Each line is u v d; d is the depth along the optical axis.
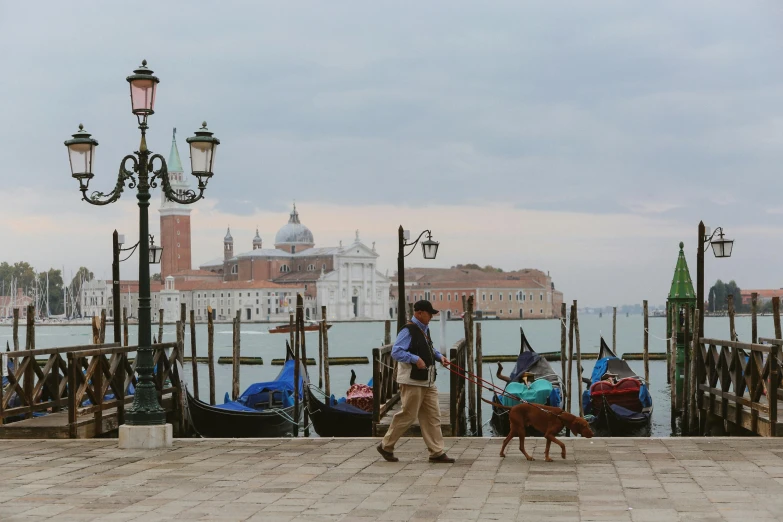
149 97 13.70
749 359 17.09
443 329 16.62
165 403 20.30
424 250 24.31
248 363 56.31
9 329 169.50
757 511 8.12
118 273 27.55
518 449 12.23
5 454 12.38
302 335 24.88
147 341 13.28
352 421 20.33
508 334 116.31
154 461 11.64
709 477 9.84
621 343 85.06
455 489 9.50
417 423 15.55
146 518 8.28
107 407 17.00
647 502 8.62
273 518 8.23
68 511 8.60
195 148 13.88
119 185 13.95
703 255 22.92
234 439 13.62
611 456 11.42
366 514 8.34
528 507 8.52
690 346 23.31
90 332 149.12
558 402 23.72
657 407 29.69
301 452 12.23
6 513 8.53
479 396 23.80
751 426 17.08
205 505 8.83
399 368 11.30
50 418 16.66
